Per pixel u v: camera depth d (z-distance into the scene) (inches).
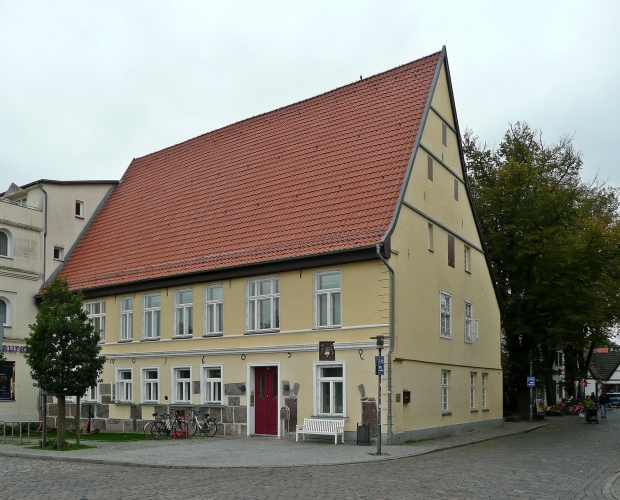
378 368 842.8
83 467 719.7
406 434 981.2
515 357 1702.8
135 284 1269.7
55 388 882.8
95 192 1584.6
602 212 2017.7
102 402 1311.5
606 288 1695.4
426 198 1116.5
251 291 1108.5
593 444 1020.5
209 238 1213.7
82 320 933.2
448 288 1192.8
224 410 1110.4
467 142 1937.7
